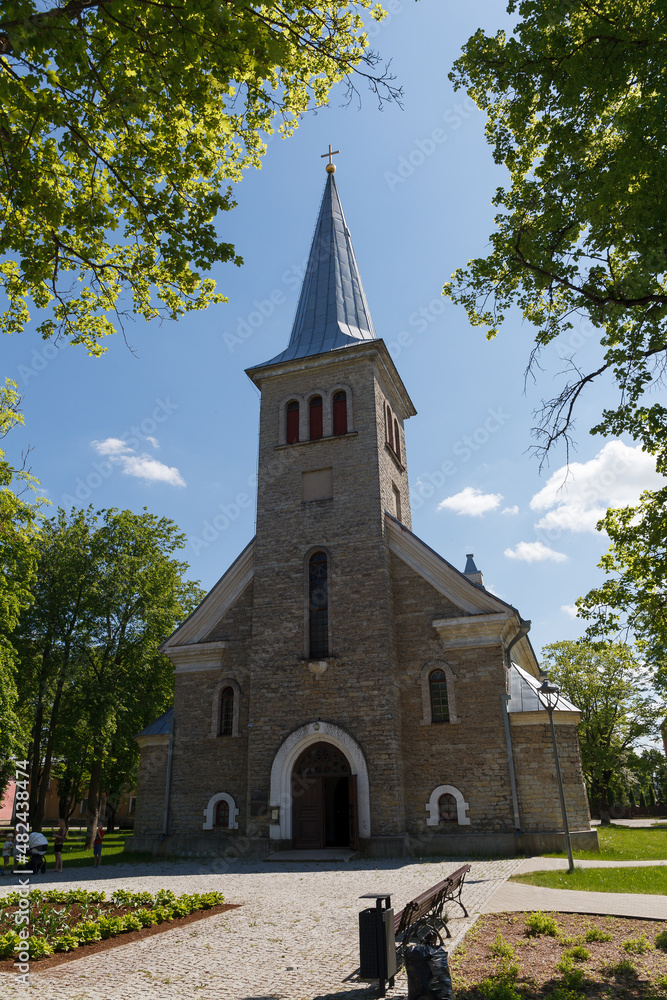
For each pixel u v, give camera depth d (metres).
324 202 35.31
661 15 9.53
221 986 8.41
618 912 12.05
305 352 29.31
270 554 26.16
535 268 12.48
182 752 25.98
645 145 10.20
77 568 34.66
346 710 23.14
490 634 23.25
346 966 9.20
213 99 10.57
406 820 22.27
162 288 12.28
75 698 33.09
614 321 12.42
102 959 9.71
